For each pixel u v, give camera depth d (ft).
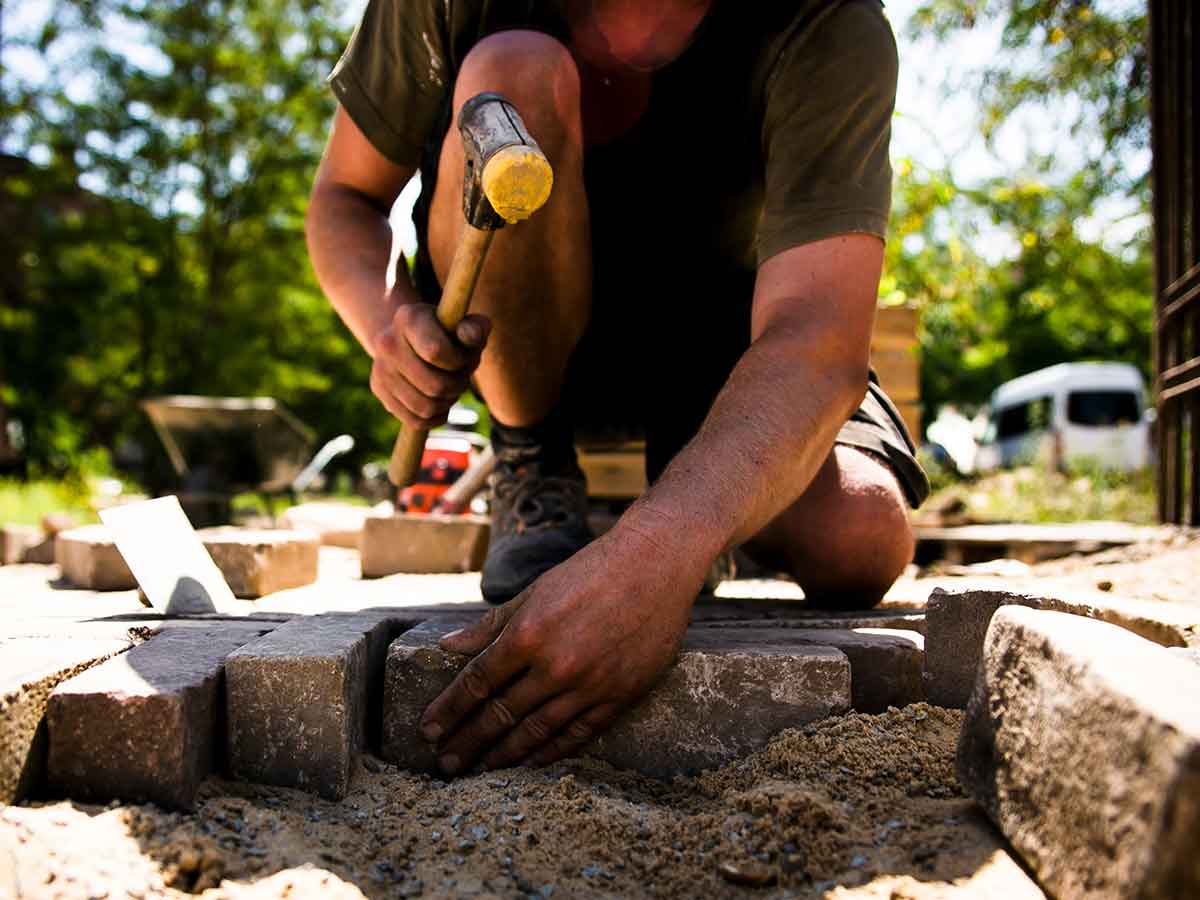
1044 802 3.70
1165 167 15.06
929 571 13.38
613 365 8.43
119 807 4.28
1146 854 3.02
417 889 4.00
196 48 48.57
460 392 6.32
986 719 4.27
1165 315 14.82
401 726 5.27
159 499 7.66
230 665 4.86
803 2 6.29
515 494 7.58
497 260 6.63
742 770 5.07
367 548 11.26
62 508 31.96
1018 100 22.17
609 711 5.01
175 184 49.67
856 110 6.03
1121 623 5.44
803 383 5.43
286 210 52.54
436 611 6.75
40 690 4.41
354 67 7.36
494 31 7.05
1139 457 50.55
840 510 7.30
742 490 5.11
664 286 8.07
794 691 5.27
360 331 7.08
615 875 4.15
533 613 4.79
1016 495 27.63
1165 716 3.08
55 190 47.85
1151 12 15.23
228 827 4.24
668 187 7.61
